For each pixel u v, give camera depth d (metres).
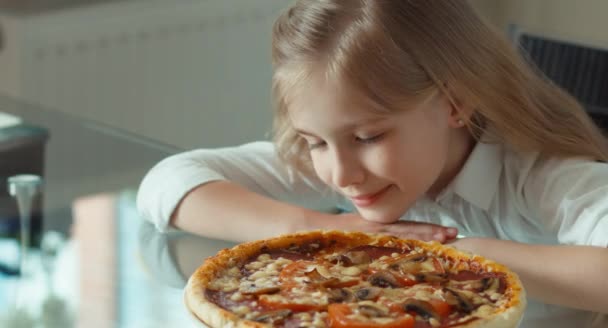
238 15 3.46
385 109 1.48
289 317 1.24
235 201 1.60
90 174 1.69
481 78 1.58
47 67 3.13
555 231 1.61
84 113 3.24
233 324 1.22
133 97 3.33
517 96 1.63
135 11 3.24
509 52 1.64
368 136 1.50
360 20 1.51
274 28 1.58
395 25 1.52
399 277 1.33
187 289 1.31
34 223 1.55
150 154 1.78
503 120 1.61
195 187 1.62
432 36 1.54
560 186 1.60
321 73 1.49
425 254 1.39
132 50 3.27
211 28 3.42
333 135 1.50
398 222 1.55
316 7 1.54
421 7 1.54
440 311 1.25
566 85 1.96
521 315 1.27
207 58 3.44
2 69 3.15
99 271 1.42
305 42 1.51
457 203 1.72
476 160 1.67
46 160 1.73
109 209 1.60
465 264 1.37
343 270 1.35
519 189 1.65
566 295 1.41
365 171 1.52
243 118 3.61
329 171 1.53
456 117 1.59
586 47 1.93
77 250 1.48
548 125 1.65
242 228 1.57
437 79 1.54
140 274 1.41
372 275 1.33
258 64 3.57
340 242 1.44
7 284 1.38
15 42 3.09
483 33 1.61
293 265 1.35
